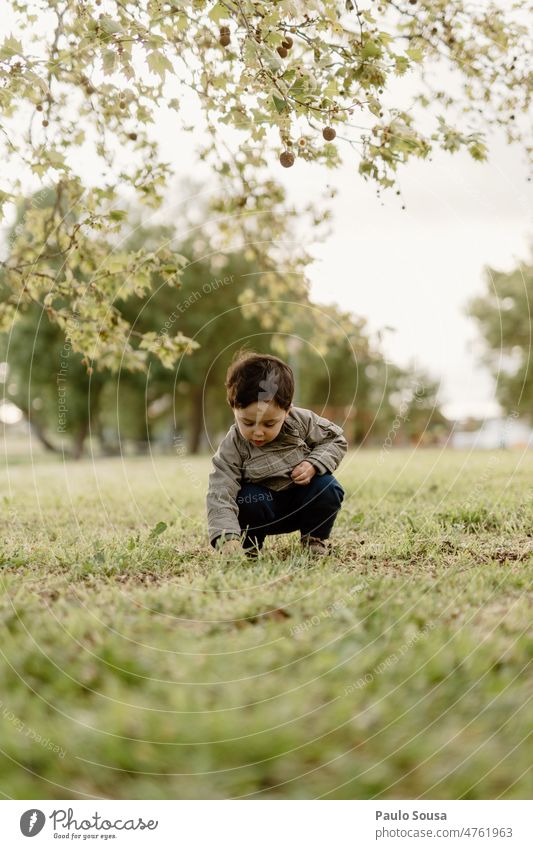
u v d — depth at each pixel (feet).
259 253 16.42
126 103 11.61
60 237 14.05
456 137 10.35
